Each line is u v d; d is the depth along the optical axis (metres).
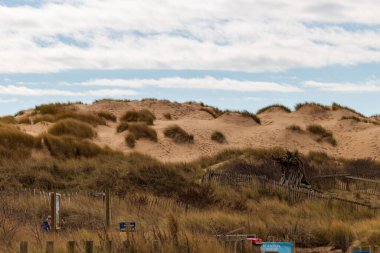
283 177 34.75
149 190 31.41
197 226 22.14
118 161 35.81
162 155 46.72
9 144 36.38
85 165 34.41
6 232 18.06
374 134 53.28
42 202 24.97
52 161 34.69
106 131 50.91
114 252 15.43
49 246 15.15
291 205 30.31
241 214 26.31
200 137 51.59
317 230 22.58
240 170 36.88
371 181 35.97
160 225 21.08
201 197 30.84
